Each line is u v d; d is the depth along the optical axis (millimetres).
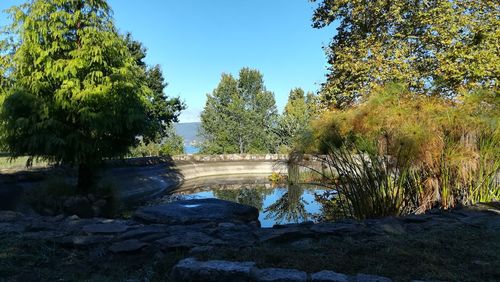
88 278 3279
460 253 3312
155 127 10484
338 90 13945
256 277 2836
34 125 8586
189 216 5344
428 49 12867
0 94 9297
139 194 13258
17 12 9039
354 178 6004
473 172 5812
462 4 12234
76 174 12461
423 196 5926
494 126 5598
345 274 2893
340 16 15203
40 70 9008
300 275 2824
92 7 9656
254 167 22766
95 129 8859
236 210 5832
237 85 38531
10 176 10344
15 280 3223
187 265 3029
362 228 4102
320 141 6309
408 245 3545
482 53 10883
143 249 3734
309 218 8125
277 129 32656
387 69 12430
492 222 4258
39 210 8508
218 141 34969
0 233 4391
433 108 5773
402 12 13320
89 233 4297
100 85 9023
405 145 5430
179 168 19672
